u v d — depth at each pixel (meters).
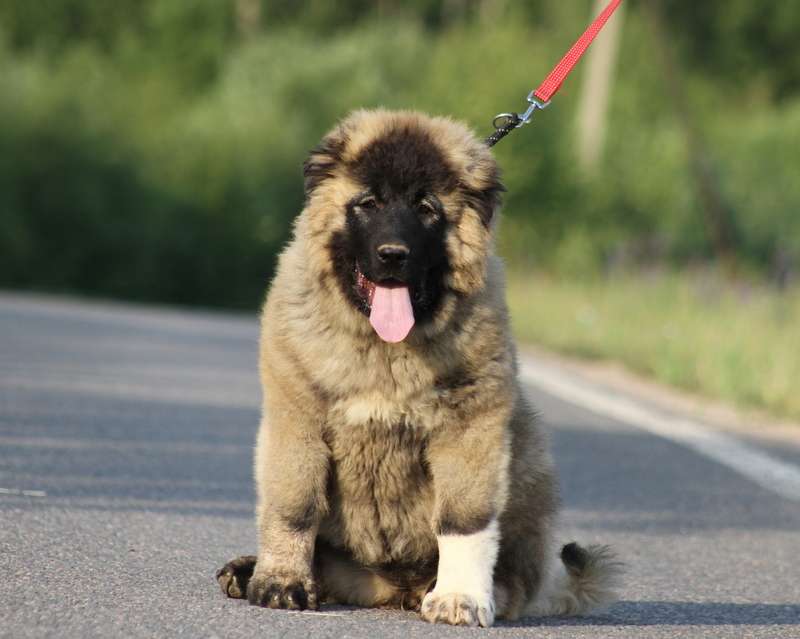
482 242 6.54
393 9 80.81
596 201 41.75
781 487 11.70
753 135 58.84
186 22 71.75
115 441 11.23
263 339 6.45
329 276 6.42
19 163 48.72
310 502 6.31
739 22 73.56
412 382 6.18
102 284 51.00
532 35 60.66
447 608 6.18
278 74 58.06
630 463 12.48
